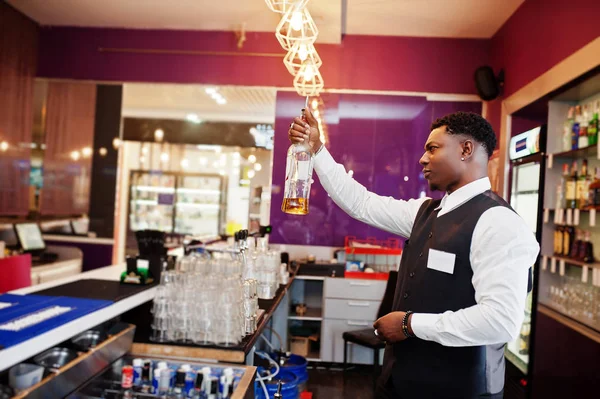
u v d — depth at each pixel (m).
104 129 5.33
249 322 2.13
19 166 5.14
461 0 4.14
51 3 4.73
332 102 5.09
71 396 1.60
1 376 1.50
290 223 5.14
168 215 6.54
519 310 1.28
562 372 3.44
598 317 3.33
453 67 5.04
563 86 3.30
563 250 3.79
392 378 1.59
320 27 4.64
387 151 5.05
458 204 1.51
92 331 1.86
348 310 4.58
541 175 2.98
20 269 3.24
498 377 1.56
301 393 3.10
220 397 1.73
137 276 2.33
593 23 2.93
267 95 5.21
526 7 4.05
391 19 4.64
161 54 5.25
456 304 1.44
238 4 4.48
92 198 5.33
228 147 5.34
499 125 4.65
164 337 2.05
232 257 2.64
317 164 1.70
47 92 5.34
